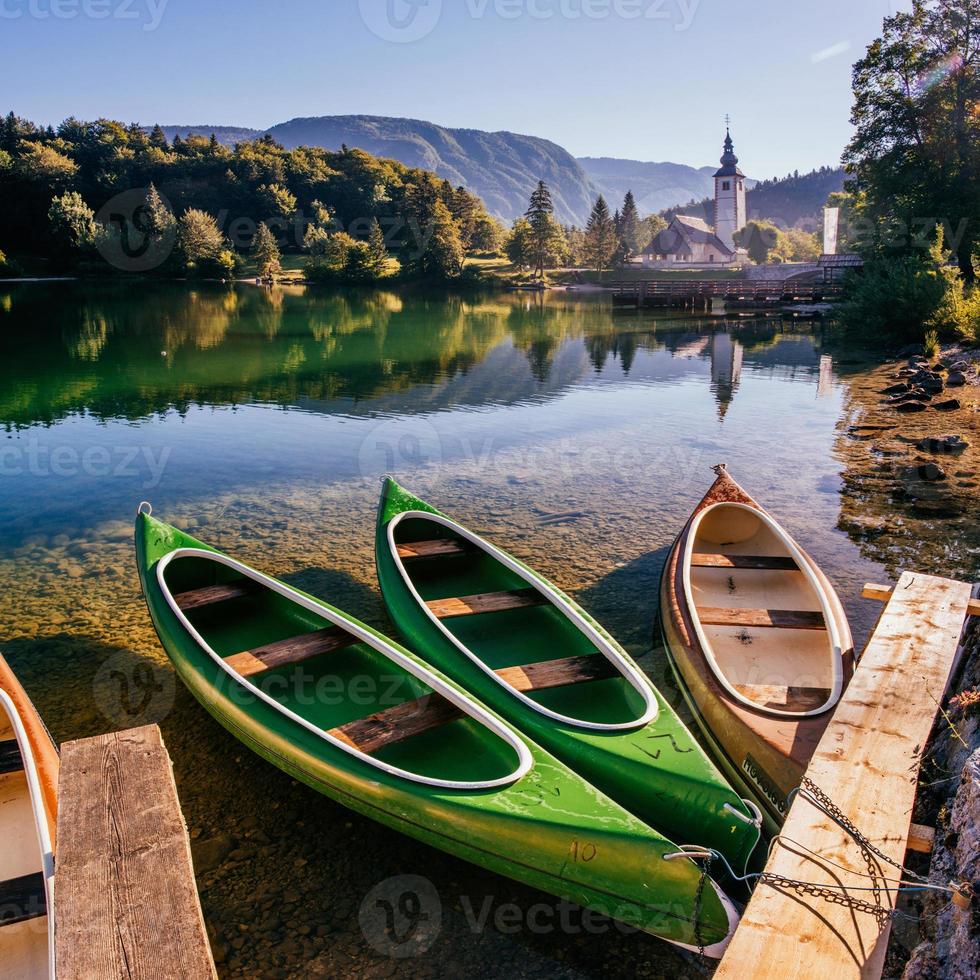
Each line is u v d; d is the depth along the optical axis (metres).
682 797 4.46
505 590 7.17
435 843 4.35
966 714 4.27
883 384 19.33
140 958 3.05
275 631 6.52
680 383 20.42
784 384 19.91
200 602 6.32
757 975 3.06
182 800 5.01
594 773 4.76
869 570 8.19
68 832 3.63
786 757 4.49
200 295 58.78
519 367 23.69
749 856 4.29
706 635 6.38
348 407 17.55
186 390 19.67
